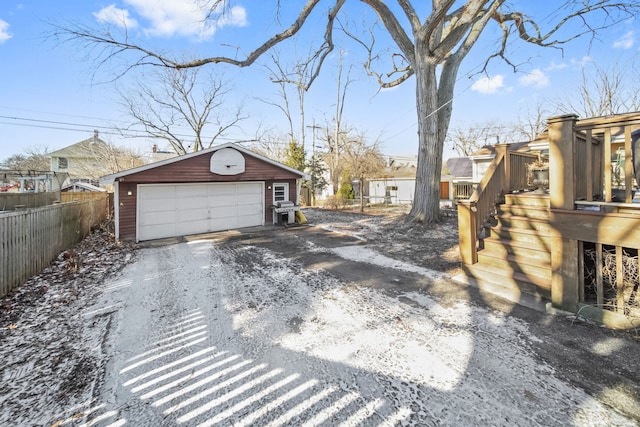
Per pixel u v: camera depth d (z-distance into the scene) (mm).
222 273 5352
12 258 4340
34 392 2223
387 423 1886
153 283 4820
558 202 3373
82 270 5535
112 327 3291
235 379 2371
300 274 5207
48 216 5707
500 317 3330
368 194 26328
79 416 1989
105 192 14484
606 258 3229
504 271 4254
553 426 1825
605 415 1899
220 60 8078
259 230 10258
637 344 2689
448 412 1962
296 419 1944
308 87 10273
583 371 2338
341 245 7598
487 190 5059
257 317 3510
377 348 2770
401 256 6277
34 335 3098
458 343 2814
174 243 8266
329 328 3189
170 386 2297
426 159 9117
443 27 10273
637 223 2805
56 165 29453
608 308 3104
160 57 8031
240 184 10664
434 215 9141
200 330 3207
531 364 2449
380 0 9266
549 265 3875
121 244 7992
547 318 3270
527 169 6207
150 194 8805
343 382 2299
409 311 3568
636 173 3330
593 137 4660
